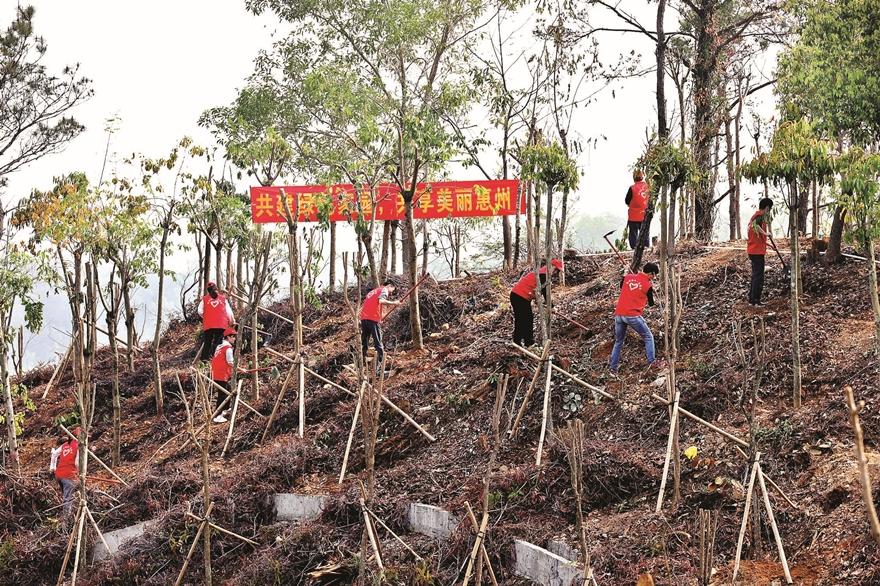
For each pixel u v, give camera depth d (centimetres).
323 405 1666
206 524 1224
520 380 1433
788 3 1606
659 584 960
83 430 1431
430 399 1552
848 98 1464
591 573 945
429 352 1747
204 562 1298
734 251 1739
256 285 1892
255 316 1800
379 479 1391
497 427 1063
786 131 1195
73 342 1906
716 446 1171
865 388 1155
